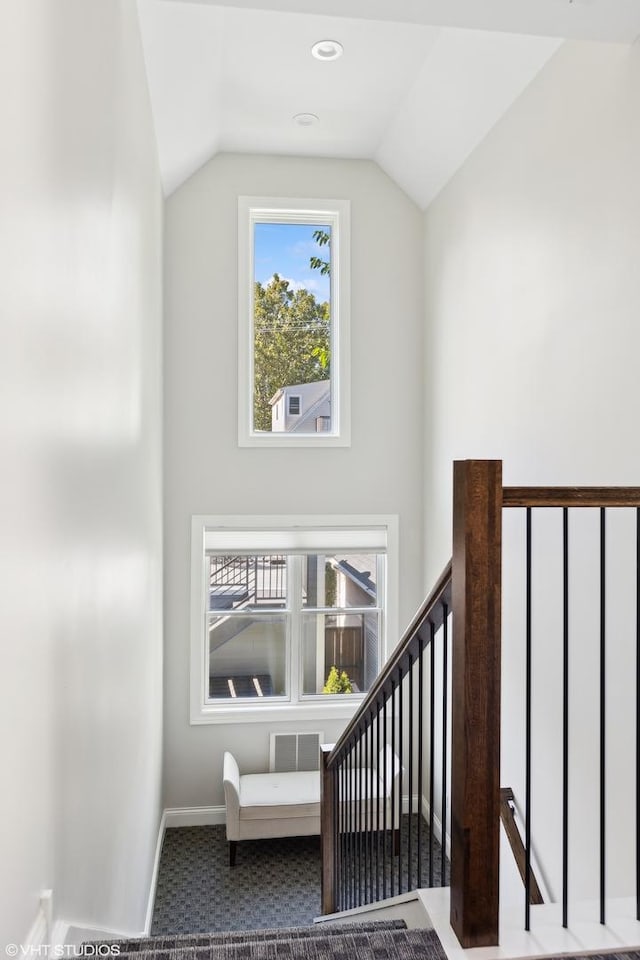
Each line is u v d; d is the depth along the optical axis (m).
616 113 2.79
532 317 3.55
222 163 5.34
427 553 5.45
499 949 1.60
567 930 1.70
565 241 3.21
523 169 3.65
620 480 2.77
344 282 5.47
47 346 1.43
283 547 5.51
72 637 1.69
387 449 5.55
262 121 4.89
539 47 3.35
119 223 2.55
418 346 5.57
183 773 5.36
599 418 2.92
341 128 4.98
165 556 5.29
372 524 5.54
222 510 5.38
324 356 5.59
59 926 1.53
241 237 5.36
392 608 5.57
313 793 4.97
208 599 5.50
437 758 5.07
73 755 1.71
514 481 3.78
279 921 4.13
